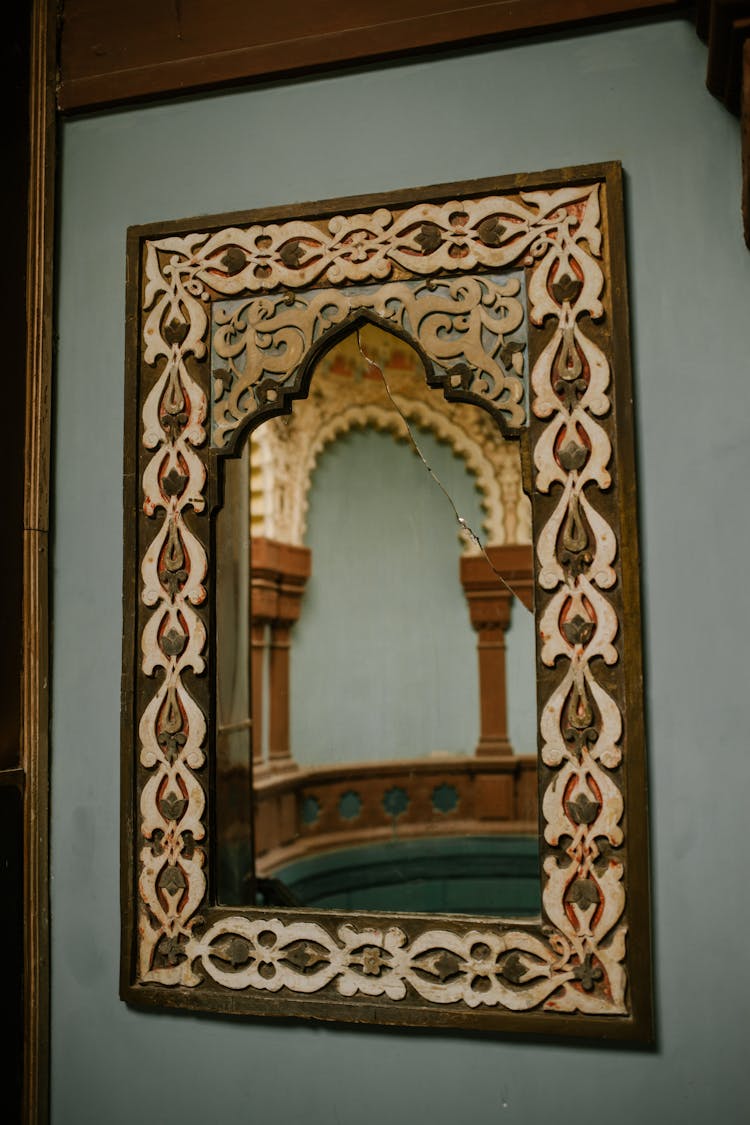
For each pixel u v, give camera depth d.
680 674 1.65
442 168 1.84
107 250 2.04
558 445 1.72
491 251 1.78
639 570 1.67
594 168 1.73
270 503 3.62
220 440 1.91
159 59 2.01
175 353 1.94
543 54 1.81
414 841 3.88
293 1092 1.77
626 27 1.77
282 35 1.94
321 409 3.90
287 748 3.70
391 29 1.87
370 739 3.91
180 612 1.89
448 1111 1.69
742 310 1.68
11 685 1.93
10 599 1.94
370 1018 1.71
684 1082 1.60
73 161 2.08
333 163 1.90
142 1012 1.87
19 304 2.01
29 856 1.92
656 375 1.70
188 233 1.96
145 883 1.86
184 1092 1.83
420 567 4.07
